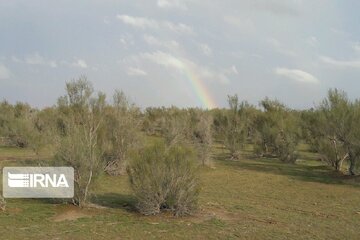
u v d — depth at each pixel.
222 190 18.27
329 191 18.77
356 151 22.92
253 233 11.33
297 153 31.02
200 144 26.36
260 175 23.19
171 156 13.08
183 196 12.93
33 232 10.77
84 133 15.36
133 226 11.62
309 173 24.38
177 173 12.91
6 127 33.72
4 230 10.86
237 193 17.67
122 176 20.84
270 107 47.56
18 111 44.50
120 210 13.45
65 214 12.73
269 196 17.22
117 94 23.97
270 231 11.59
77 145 13.91
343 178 22.61
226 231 11.41
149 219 12.42
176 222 12.16
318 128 26.23
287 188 19.34
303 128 31.48
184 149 13.46
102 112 22.88
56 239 10.27
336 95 25.08
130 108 24.00
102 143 20.83
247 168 26.20
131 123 22.27
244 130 32.84
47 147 27.52
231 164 28.19
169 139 25.84
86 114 22.23
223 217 12.98
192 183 13.12
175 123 27.77
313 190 18.94
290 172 24.75
